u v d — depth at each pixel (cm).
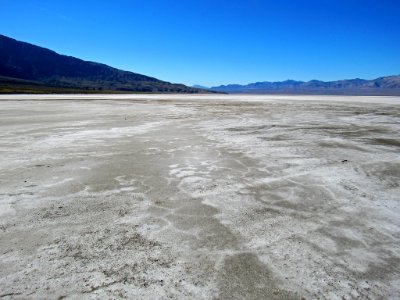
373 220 449
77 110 2455
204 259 343
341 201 519
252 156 832
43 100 4128
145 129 1346
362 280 311
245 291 290
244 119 1794
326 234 405
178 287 296
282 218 451
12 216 449
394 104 3228
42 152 871
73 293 286
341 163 764
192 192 553
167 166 724
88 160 779
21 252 355
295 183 609
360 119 1786
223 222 436
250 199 523
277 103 3625
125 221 436
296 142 1043
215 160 785
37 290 290
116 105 3162
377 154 867
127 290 291
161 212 467
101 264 333
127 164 741
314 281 307
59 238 388
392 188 586
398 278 315
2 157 809
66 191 553
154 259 343
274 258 347
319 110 2466
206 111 2398
